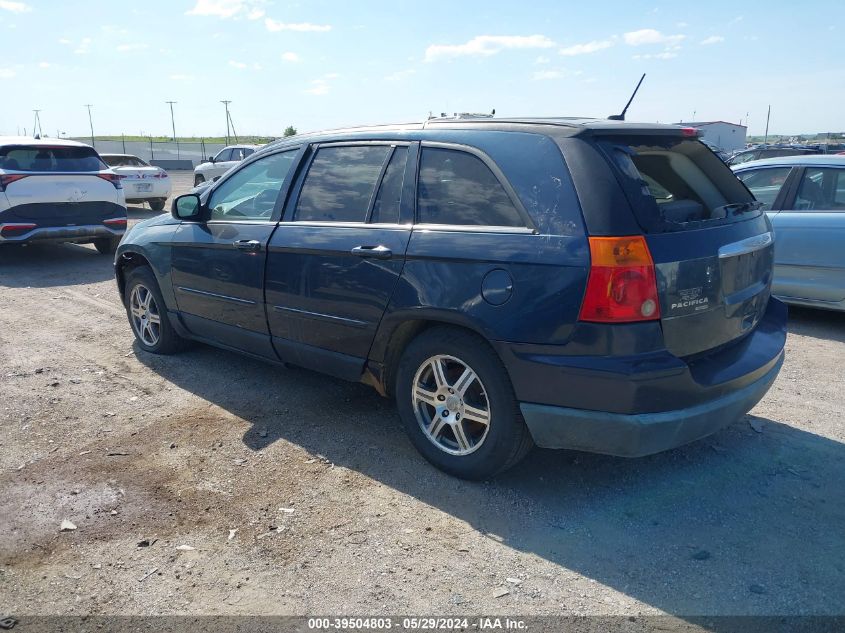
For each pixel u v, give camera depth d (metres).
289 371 5.48
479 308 3.35
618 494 3.60
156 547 3.14
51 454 4.04
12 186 9.56
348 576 2.94
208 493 3.61
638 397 3.06
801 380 5.29
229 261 4.74
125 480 3.74
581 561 3.04
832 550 3.10
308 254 4.16
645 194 3.18
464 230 3.49
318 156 4.41
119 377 5.34
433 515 3.40
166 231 5.37
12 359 5.77
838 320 7.02
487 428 3.50
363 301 3.88
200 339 5.40
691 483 3.71
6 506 3.47
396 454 4.05
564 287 3.10
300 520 3.36
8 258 10.98
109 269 10.02
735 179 4.10
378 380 4.04
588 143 3.25
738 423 4.49
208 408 4.73
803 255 6.63
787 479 3.75
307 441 4.22
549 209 3.21
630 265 3.02
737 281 3.54
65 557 3.07
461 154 3.63
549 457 4.01
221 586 2.88
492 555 3.08
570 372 3.13
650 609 2.73
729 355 3.53
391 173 3.93
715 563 3.01
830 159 6.68
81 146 10.53
